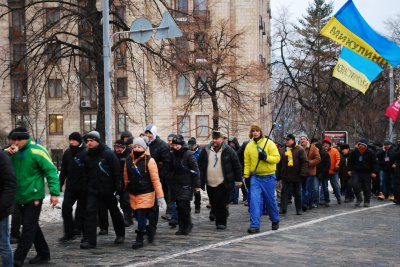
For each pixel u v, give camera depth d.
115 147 11.52
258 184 10.89
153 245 9.32
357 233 10.73
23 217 7.57
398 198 17.66
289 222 12.55
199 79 27.73
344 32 15.85
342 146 19.47
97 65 18.23
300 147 14.48
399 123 45.81
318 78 38.00
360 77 16.06
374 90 45.00
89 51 18.31
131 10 19.19
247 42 42.31
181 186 10.68
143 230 9.11
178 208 10.64
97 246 9.34
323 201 17.98
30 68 18.19
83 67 19.41
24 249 7.43
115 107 19.34
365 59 16.03
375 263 7.73
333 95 40.34
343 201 19.33
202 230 11.26
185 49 20.33
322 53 37.66
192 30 20.94
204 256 8.20
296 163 14.33
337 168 17.88
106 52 14.52
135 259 8.01
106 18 14.57
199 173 10.82
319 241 9.66
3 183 6.45
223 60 28.55
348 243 9.48
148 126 11.16
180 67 19.58
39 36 17.98
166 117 43.06
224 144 11.44
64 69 22.20
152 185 9.23
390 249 8.91
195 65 21.45
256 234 10.48
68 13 18.78
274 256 8.20
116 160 9.16
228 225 12.16
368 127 42.78
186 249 8.84
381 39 15.82
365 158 16.75
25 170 7.52
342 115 41.72
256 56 42.22
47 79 18.36
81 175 9.98
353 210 15.63
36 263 7.85
